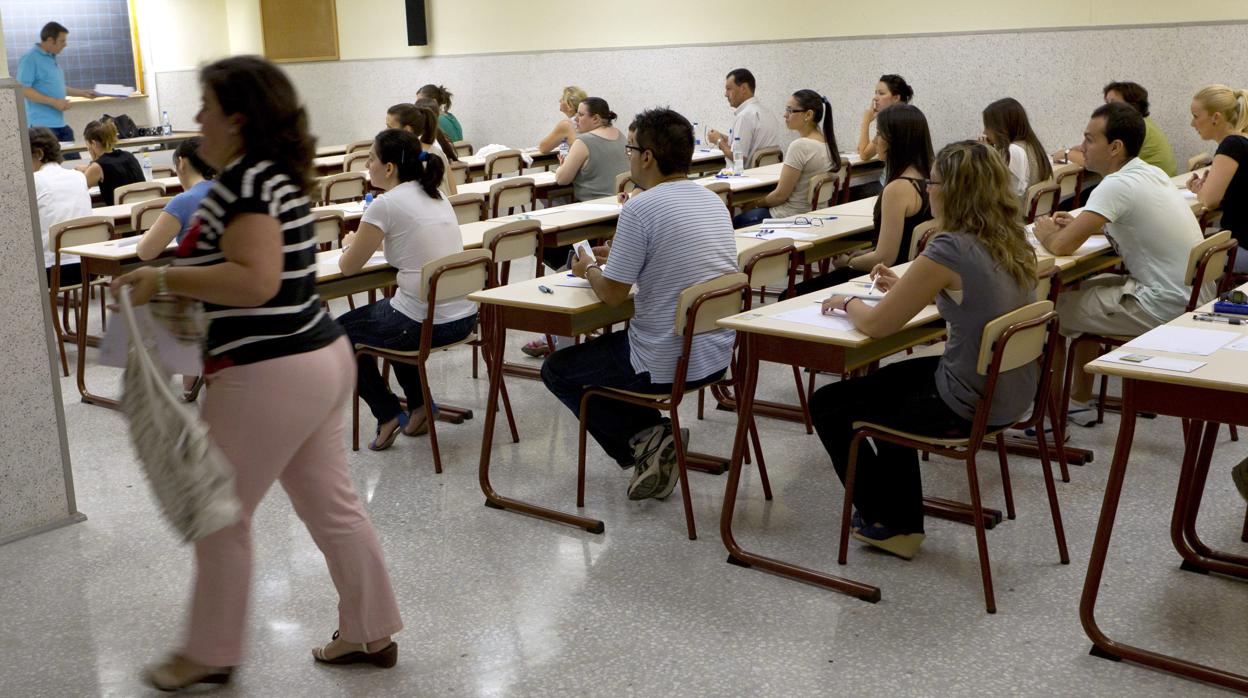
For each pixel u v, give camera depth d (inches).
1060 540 119.3
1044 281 133.8
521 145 426.3
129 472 152.9
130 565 123.2
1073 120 309.1
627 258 126.6
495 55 423.5
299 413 85.2
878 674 98.4
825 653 102.1
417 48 443.5
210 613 91.7
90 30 468.8
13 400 127.5
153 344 83.0
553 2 403.9
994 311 107.6
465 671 100.1
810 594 114.0
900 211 163.9
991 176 108.0
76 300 217.6
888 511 120.6
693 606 111.8
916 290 107.6
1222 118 204.5
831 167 247.1
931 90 331.0
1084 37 302.7
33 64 375.9
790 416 169.2
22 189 124.3
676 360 127.5
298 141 83.5
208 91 81.1
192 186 166.6
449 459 156.4
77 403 185.9
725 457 153.2
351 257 152.3
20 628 109.0
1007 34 314.8
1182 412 91.4
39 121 380.2
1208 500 136.2
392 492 144.5
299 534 130.4
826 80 349.1
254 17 482.0
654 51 382.9
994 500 137.5
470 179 319.9
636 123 133.0
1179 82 291.0
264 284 80.0
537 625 108.4
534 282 142.7
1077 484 141.6
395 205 150.6
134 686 97.9
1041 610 109.6
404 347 152.0
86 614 112.0
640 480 134.2
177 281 79.7
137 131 419.8
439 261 143.6
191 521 80.0
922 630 106.2
